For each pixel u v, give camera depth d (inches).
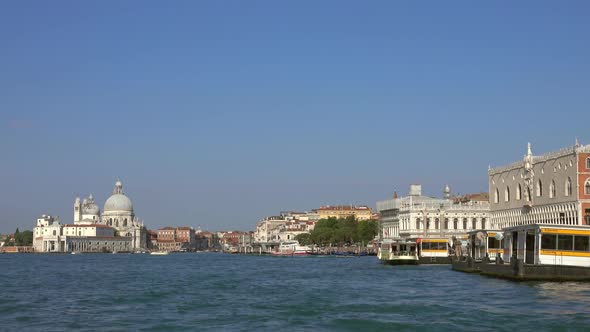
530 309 2484.0
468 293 3085.6
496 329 2112.5
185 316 2516.0
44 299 3176.7
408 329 2151.8
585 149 5802.2
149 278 4800.7
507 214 7175.2
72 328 2252.7
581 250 3427.7
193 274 5334.6
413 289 3395.7
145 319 2445.9
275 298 3107.8
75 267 7249.0
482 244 4783.5
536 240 3437.5
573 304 2600.9
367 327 2208.4
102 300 3107.8
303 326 2244.1
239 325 2284.7
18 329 2237.9
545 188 6392.7
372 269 5477.4
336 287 3651.6
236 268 6515.8
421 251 6087.6
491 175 7623.0
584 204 5782.5
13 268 6939.0
